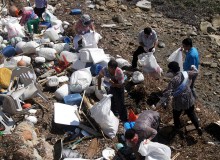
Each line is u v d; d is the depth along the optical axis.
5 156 8.66
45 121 10.03
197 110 10.70
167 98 9.44
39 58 11.85
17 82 10.59
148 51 11.69
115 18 14.92
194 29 14.72
